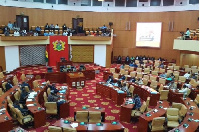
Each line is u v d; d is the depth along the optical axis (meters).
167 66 20.05
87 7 24.55
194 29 21.81
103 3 24.73
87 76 17.12
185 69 18.05
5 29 19.00
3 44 18.11
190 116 8.53
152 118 8.42
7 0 20.28
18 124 9.26
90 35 22.39
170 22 23.50
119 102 11.87
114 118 10.32
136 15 24.66
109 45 22.23
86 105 11.90
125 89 12.40
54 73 16.00
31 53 20.83
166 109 9.25
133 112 9.77
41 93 11.65
